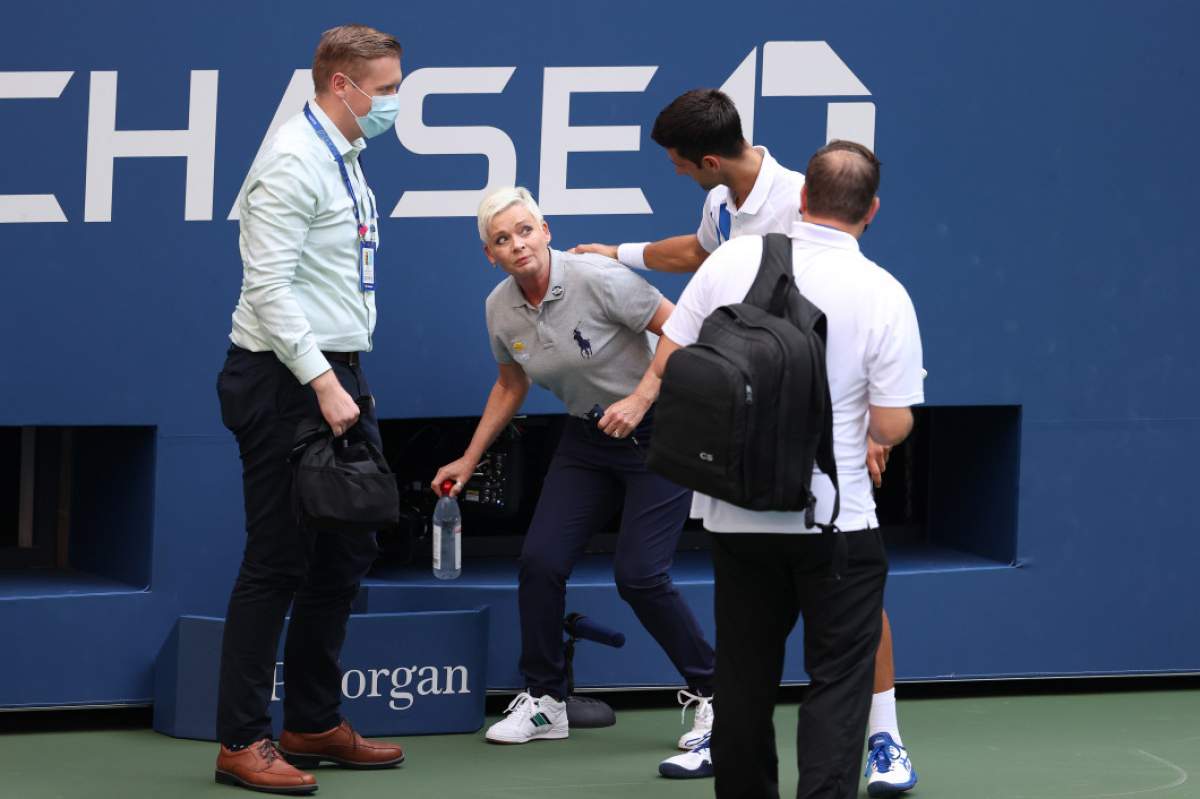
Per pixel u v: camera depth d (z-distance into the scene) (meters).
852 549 12.58
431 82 17.64
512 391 17.34
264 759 15.36
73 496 19.16
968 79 18.58
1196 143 19.06
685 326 12.84
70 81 16.86
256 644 15.23
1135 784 16.03
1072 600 19.17
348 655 17.08
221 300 17.41
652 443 12.34
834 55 18.30
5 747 16.75
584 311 16.19
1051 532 19.09
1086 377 19.05
